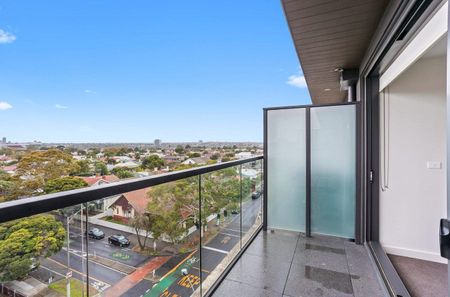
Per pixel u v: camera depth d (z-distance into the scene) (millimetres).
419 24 1577
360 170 2859
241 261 2461
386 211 2729
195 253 1894
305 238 3049
